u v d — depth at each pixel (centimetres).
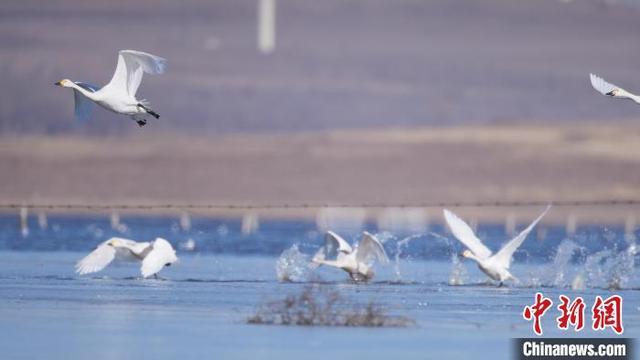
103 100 2530
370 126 13675
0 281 3131
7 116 13075
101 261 2917
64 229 5816
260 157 10219
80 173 9731
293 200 9231
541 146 10450
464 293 3003
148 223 6588
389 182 9694
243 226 6216
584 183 9588
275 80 15225
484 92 15238
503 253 3052
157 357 1981
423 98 14688
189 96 14212
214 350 2056
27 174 9662
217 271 3525
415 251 4606
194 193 9331
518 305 2750
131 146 10588
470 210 8381
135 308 2586
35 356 1977
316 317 2427
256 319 2403
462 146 10494
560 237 5894
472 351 2095
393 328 2344
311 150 10419
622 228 7169
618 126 11175
